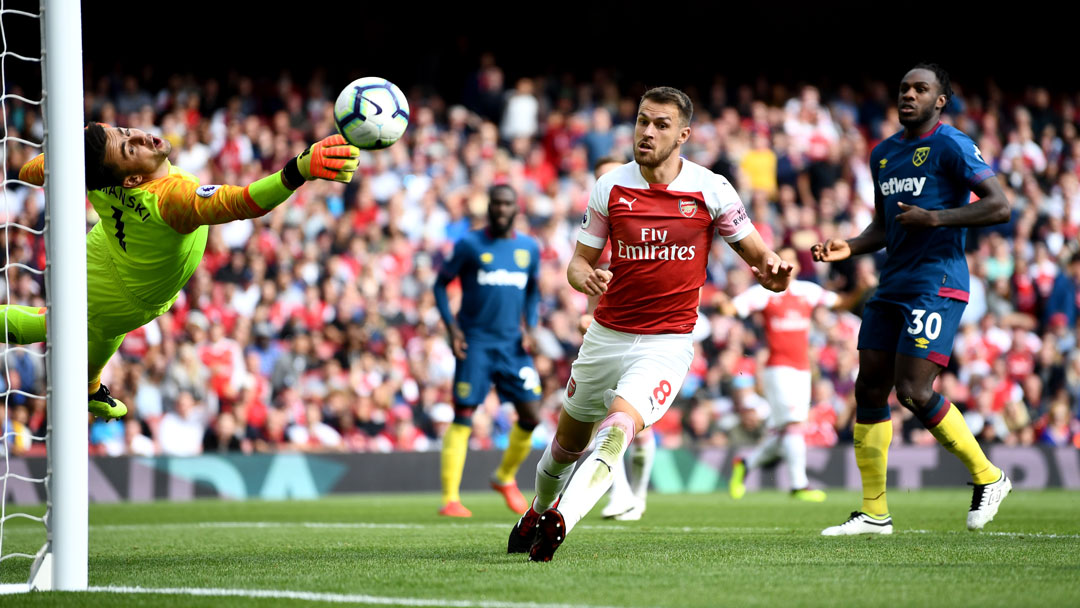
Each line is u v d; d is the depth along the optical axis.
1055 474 50.94
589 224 18.53
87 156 17.53
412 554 19.98
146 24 74.19
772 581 15.59
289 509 37.38
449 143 65.75
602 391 18.62
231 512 35.91
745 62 83.69
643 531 25.98
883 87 79.75
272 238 57.38
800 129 71.81
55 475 16.00
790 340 39.62
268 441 49.16
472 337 34.38
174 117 63.78
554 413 52.66
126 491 43.91
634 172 18.28
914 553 19.30
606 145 68.12
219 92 68.88
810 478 50.72
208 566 18.53
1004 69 84.00
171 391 48.72
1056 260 65.88
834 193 67.12
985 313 61.56
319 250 57.16
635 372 17.88
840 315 58.28
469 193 62.84
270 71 77.38
